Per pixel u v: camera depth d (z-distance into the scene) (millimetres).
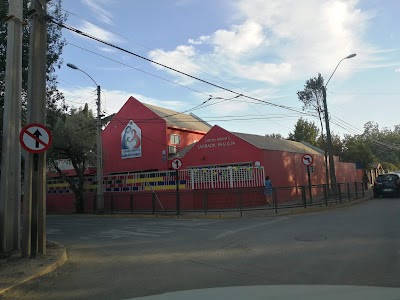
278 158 23438
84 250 9883
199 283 6102
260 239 10117
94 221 18453
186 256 8406
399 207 17562
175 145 30109
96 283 6539
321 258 7457
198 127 32969
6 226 9180
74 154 25906
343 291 3818
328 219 13992
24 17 12023
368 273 6227
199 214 18500
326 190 19938
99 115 23812
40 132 8703
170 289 5852
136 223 16266
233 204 20688
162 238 11281
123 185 25734
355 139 48219
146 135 30000
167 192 21422
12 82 9531
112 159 31969
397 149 69625
